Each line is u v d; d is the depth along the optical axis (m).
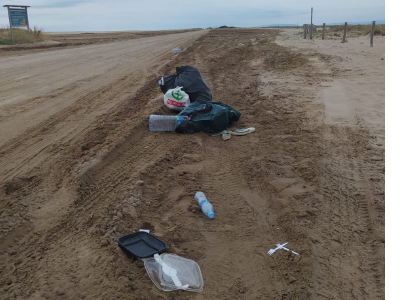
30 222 4.36
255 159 6.36
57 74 13.89
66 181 5.33
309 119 8.33
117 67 15.61
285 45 24.17
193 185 5.48
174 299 3.36
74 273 3.54
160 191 5.29
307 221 4.59
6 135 7.21
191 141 7.12
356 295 3.49
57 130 7.51
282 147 6.82
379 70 13.40
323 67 14.69
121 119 8.27
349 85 11.47
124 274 3.55
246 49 22.28
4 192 5.02
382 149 6.61
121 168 5.88
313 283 3.62
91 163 5.83
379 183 5.46
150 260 3.76
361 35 32.25
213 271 3.79
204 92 9.15
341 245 4.17
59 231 4.24
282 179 5.64
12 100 9.86
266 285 3.61
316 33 38.28
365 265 3.87
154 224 4.51
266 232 4.44
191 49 22.78
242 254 4.06
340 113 8.71
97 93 10.73
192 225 4.54
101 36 40.59
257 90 11.26
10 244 3.99
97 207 4.71
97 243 4.01
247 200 5.14
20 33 27.95
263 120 8.37
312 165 6.01
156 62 17.03
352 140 7.05
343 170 5.88
